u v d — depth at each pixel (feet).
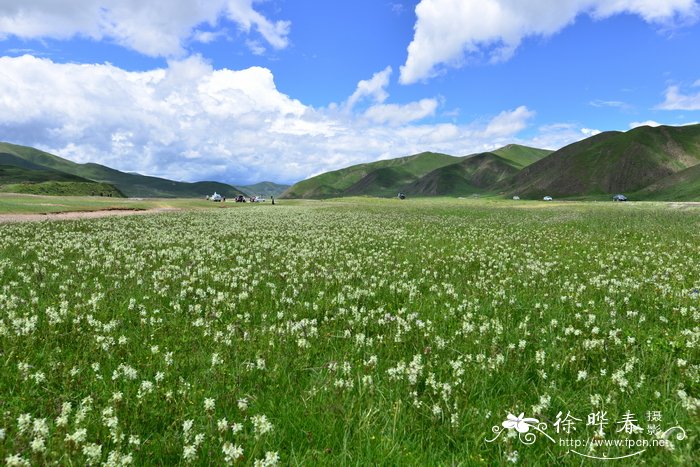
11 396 17.58
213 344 24.07
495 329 26.32
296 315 29.32
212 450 14.25
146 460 13.98
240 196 371.35
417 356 20.70
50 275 41.22
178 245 68.69
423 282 42.24
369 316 29.35
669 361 21.18
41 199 193.67
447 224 116.67
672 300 33.55
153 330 25.76
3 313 27.76
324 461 13.60
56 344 23.03
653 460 13.82
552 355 22.66
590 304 32.55
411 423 16.06
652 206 216.54
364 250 63.77
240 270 46.52
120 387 18.85
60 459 12.96
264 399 17.72
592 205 255.70
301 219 133.08
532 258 56.90
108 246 65.67
